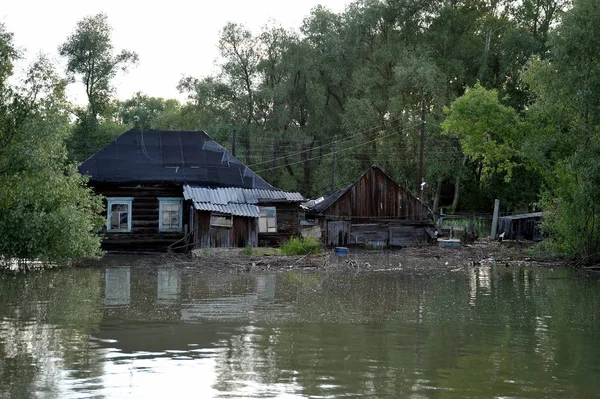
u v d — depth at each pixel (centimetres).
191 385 937
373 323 1435
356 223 4388
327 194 5144
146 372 1000
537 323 1468
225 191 3566
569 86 2877
